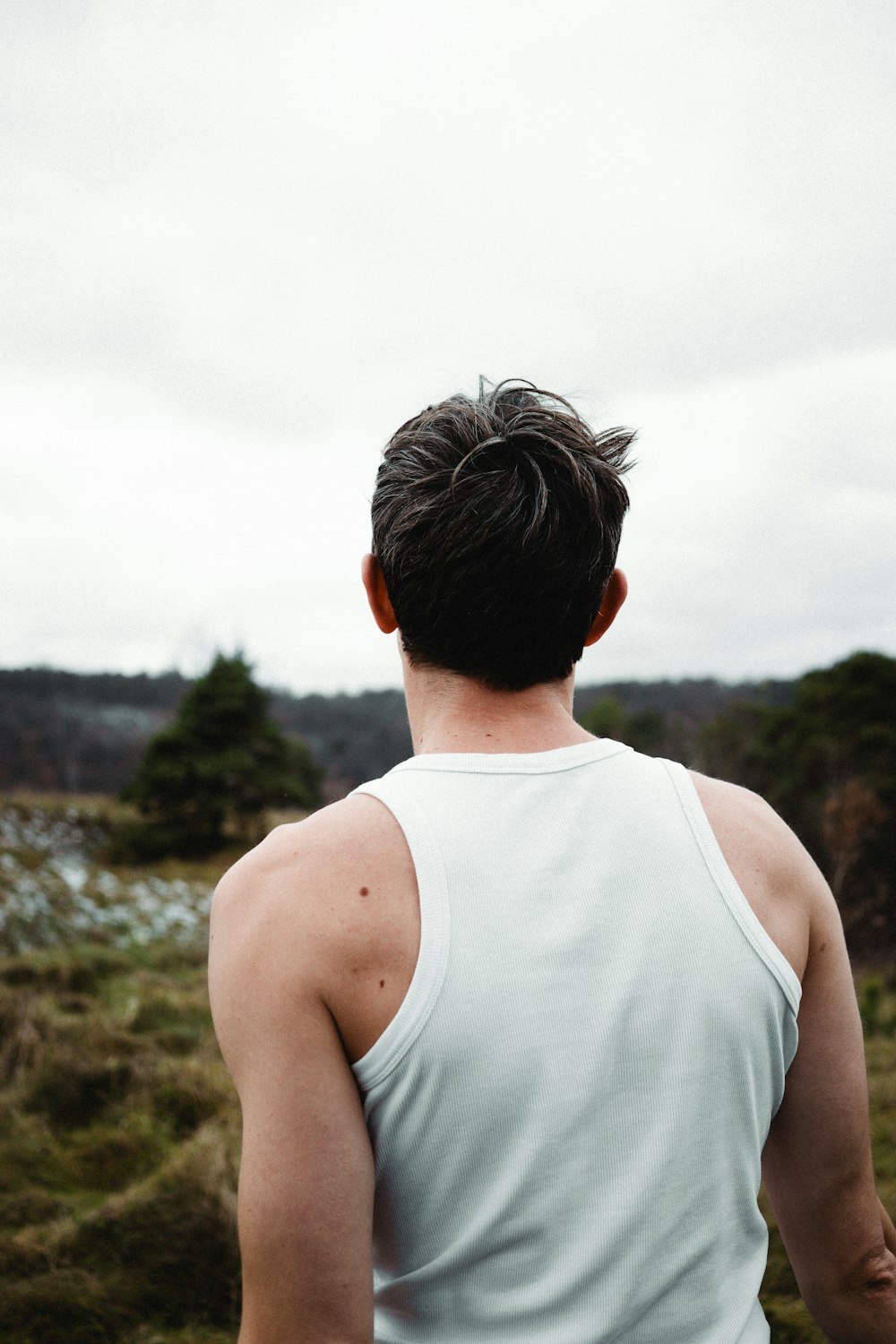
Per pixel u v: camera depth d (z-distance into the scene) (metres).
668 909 0.68
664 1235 0.63
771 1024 0.70
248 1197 0.62
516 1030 0.63
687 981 0.66
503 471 0.72
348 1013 0.64
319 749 48.69
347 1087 0.64
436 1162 0.63
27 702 42.69
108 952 8.27
